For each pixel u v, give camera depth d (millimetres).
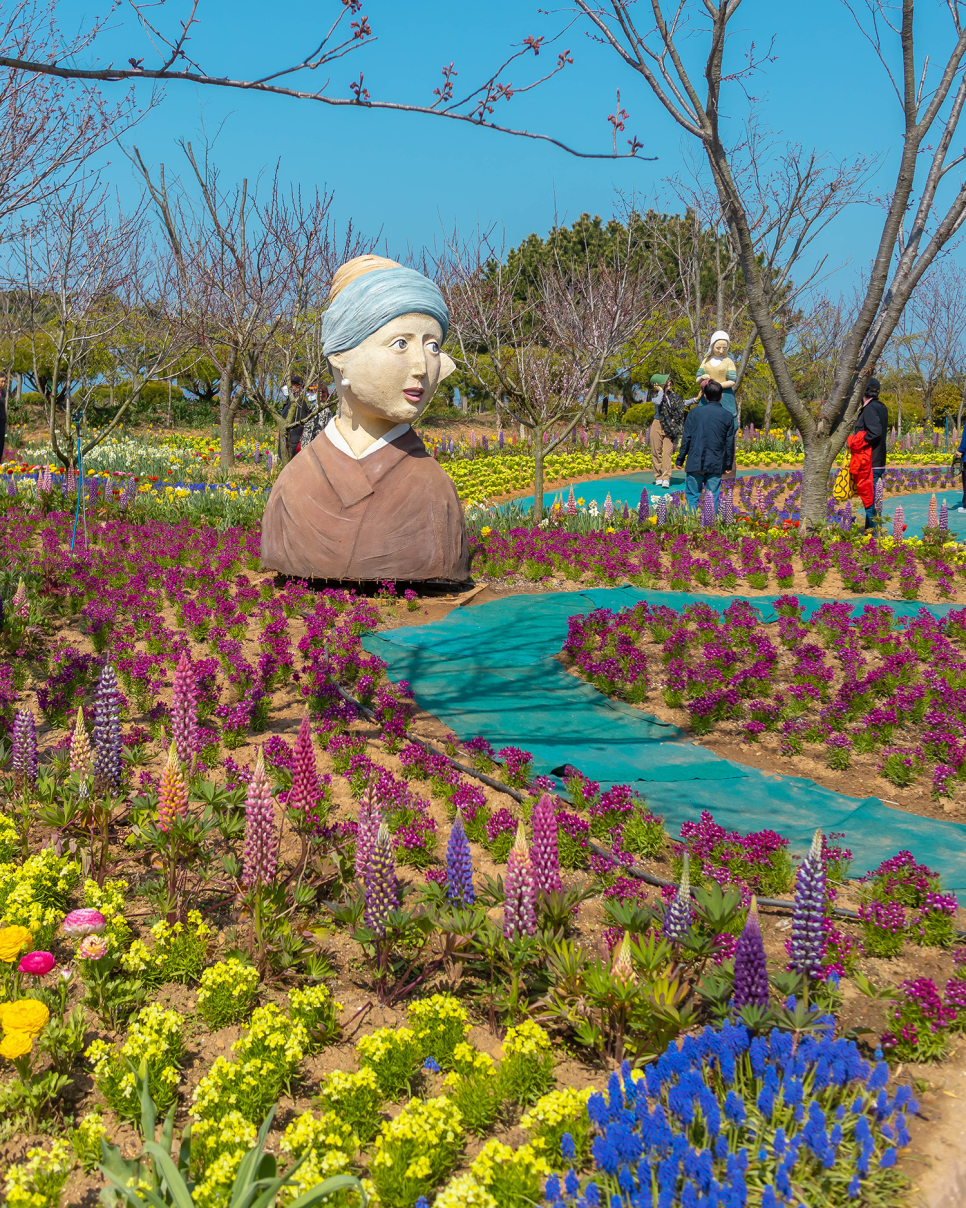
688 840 4699
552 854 3504
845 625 8477
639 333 21312
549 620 9078
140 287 17406
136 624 7746
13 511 12961
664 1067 2725
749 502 15617
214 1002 3307
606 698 7066
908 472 23375
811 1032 2938
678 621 8781
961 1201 2562
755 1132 2623
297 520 9438
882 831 5035
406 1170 2547
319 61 3381
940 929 3971
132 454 20953
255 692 6160
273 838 3596
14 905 3721
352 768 5312
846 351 12508
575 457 26125
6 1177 2566
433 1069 3109
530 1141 2701
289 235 14055
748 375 36062
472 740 5992
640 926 3514
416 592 9758
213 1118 2771
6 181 10375
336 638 7836
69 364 14445
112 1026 3303
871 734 6250
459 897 3672
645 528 13688
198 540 11773
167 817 3783
